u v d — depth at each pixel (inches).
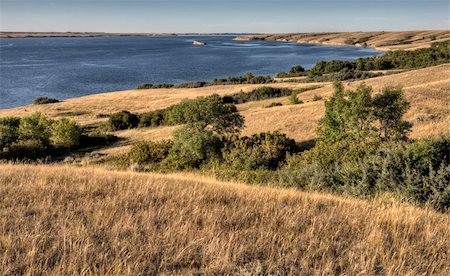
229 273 155.9
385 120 986.7
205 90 3646.7
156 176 421.4
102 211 231.0
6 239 176.1
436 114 1392.7
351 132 973.2
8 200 257.8
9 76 5241.1
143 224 209.5
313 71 4921.3
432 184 336.5
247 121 1689.2
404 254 176.9
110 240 183.8
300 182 462.9
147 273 155.8
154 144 1115.9
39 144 1492.4
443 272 165.0
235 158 895.1
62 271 150.9
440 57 4633.4
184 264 165.5
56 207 239.5
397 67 4798.2
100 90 4377.5
